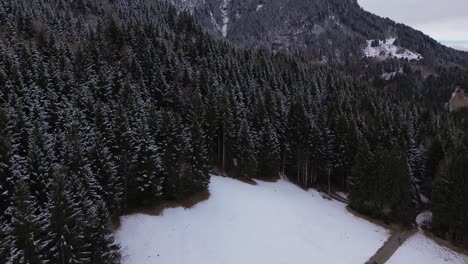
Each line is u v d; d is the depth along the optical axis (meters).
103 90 61.16
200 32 132.75
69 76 59.22
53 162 35.69
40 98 48.78
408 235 51.41
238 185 57.66
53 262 26.72
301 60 148.00
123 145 42.03
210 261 37.28
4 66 55.94
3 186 28.92
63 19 99.19
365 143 57.84
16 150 34.50
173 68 80.12
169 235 39.72
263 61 104.50
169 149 46.34
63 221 27.16
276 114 71.38
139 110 51.75
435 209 52.22
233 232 43.03
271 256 39.91
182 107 66.19
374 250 45.84
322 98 95.00
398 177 53.69
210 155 61.72
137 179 42.00
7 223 28.22
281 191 61.34
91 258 29.56
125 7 132.25
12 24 86.44
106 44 82.62
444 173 51.75
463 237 49.88
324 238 46.22
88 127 43.22
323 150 65.69
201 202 47.62
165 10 147.12
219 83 79.12
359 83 124.75
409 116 89.06
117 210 38.66
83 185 33.69
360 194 57.12
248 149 60.47
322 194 65.81
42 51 74.56
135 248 36.47
